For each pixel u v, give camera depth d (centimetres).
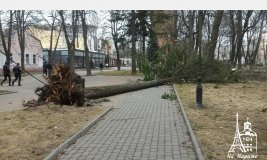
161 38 4878
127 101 1675
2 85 2803
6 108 1434
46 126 1027
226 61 2930
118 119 1184
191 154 750
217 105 1469
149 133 959
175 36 4462
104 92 1828
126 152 771
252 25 4694
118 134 952
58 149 772
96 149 799
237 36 4444
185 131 977
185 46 3023
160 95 1948
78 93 1452
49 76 1466
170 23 4809
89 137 921
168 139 886
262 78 3309
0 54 5134
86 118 1160
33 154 750
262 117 1184
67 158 733
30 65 6125
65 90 1448
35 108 1350
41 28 5912
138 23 4650
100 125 1081
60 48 7962
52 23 5472
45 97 1469
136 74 4425
